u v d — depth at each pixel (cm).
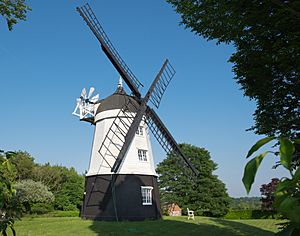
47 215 3703
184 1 867
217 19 821
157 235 1639
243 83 830
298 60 648
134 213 2417
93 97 2888
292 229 94
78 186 5022
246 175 97
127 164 2509
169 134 2478
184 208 4456
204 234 1739
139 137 2666
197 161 4506
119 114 2603
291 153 96
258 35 707
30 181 3706
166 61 2662
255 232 1903
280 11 547
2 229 221
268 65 740
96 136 2719
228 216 4328
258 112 827
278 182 99
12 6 873
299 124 743
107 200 2439
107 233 1691
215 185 4459
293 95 760
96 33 2233
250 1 640
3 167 233
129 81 2377
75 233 1708
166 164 4631
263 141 105
